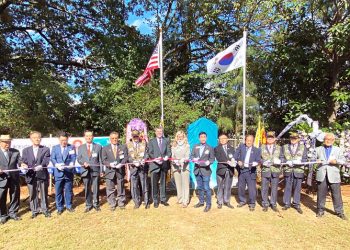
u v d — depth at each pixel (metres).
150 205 8.09
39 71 15.11
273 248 5.65
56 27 17.62
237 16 14.94
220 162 7.83
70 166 7.40
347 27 10.70
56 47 18.17
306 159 7.56
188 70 18.06
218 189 7.87
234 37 16.38
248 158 7.68
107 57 15.73
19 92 12.77
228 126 14.19
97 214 7.41
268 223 6.80
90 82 16.56
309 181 8.62
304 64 12.41
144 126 10.00
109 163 7.77
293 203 7.73
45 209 7.32
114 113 13.51
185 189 8.02
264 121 14.29
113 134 7.88
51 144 9.45
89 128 14.68
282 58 12.38
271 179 7.70
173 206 7.97
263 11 13.94
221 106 14.86
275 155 7.61
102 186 10.17
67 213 7.49
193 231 6.37
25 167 7.05
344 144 9.03
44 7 16.41
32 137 7.23
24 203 8.27
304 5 11.56
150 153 7.84
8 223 6.85
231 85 14.34
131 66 15.25
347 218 7.09
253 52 14.18
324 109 12.54
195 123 9.69
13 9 16.48
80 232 6.36
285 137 12.92
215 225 6.68
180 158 8.05
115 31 16.50
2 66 17.17
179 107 13.02
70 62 18.19
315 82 12.93
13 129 11.91
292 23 12.58
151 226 6.62
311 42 12.50
